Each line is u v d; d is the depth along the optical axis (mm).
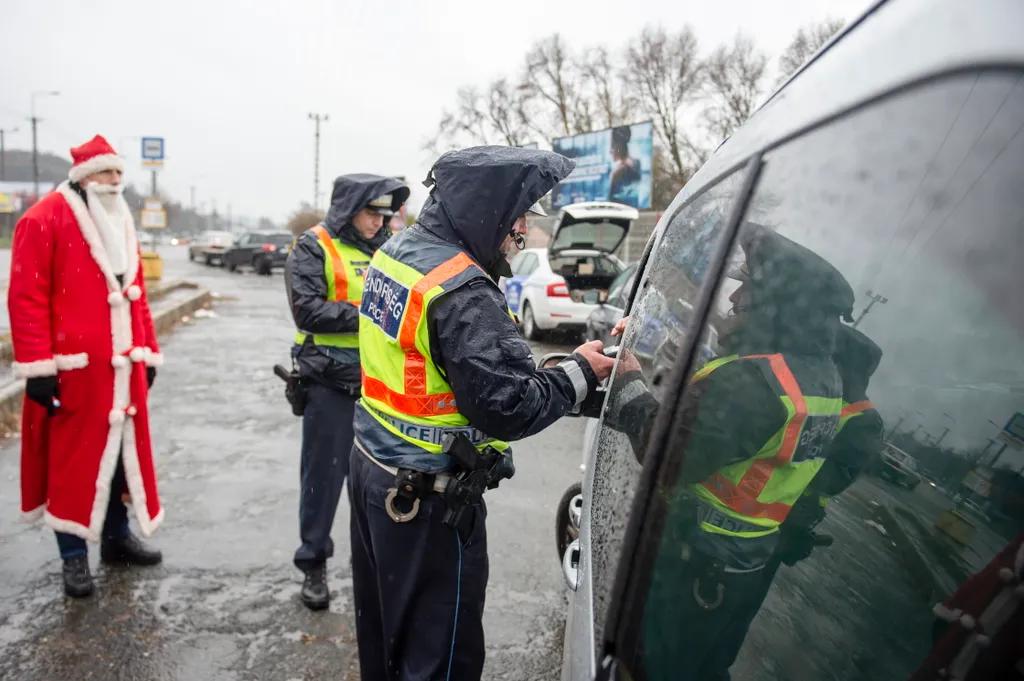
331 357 2891
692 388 1128
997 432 740
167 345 9328
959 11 817
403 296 1813
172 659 2625
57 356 2812
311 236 2959
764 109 1246
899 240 852
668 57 31891
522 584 3299
